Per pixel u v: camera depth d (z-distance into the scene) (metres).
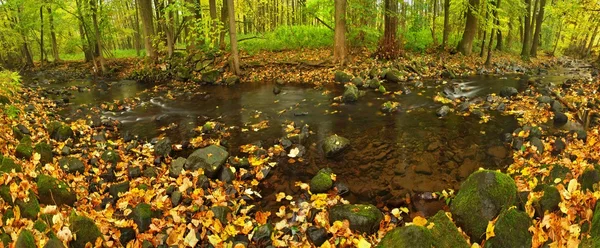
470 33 18.34
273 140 8.01
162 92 14.19
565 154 5.98
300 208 5.07
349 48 17.11
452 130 8.23
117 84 16.41
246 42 19.66
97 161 6.52
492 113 9.32
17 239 3.25
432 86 12.88
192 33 17.88
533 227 3.53
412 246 3.28
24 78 19.53
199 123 9.66
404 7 18.44
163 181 5.86
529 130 7.44
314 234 4.25
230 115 10.34
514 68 17.28
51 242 3.28
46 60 25.97
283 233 4.45
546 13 28.78
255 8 29.19
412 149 7.27
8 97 9.48
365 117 9.51
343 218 4.43
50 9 22.11
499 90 12.27
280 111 10.45
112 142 7.95
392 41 15.84
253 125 9.20
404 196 5.47
